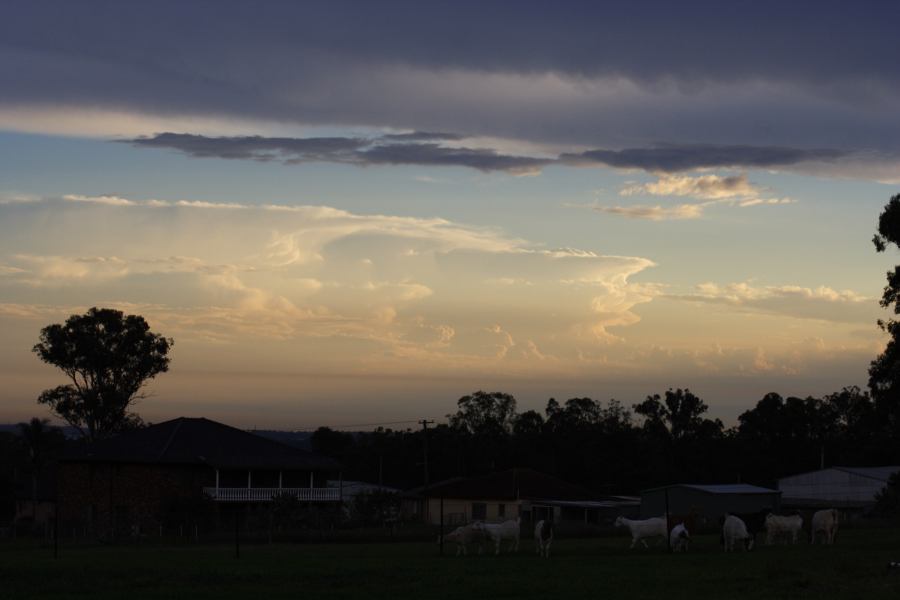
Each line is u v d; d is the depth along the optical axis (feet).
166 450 263.29
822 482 355.36
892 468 363.35
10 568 122.01
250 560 136.98
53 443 402.93
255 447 275.39
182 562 133.28
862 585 101.96
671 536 152.25
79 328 345.10
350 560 135.44
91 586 105.29
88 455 269.03
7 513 316.81
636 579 108.27
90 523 244.83
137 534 218.38
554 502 285.84
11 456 406.00
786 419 452.35
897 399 178.60
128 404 354.74
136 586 105.91
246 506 260.42
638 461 436.35
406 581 108.06
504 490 296.51
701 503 270.67
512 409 490.49
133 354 352.49
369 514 249.14
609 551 152.97
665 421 464.24
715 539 189.57
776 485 375.04
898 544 162.91
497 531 148.46
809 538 176.14
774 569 112.57
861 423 203.31
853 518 293.84
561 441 452.35
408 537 204.74
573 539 203.21
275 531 217.77
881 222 179.73
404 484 447.01
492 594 97.50
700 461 438.81
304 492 269.03
